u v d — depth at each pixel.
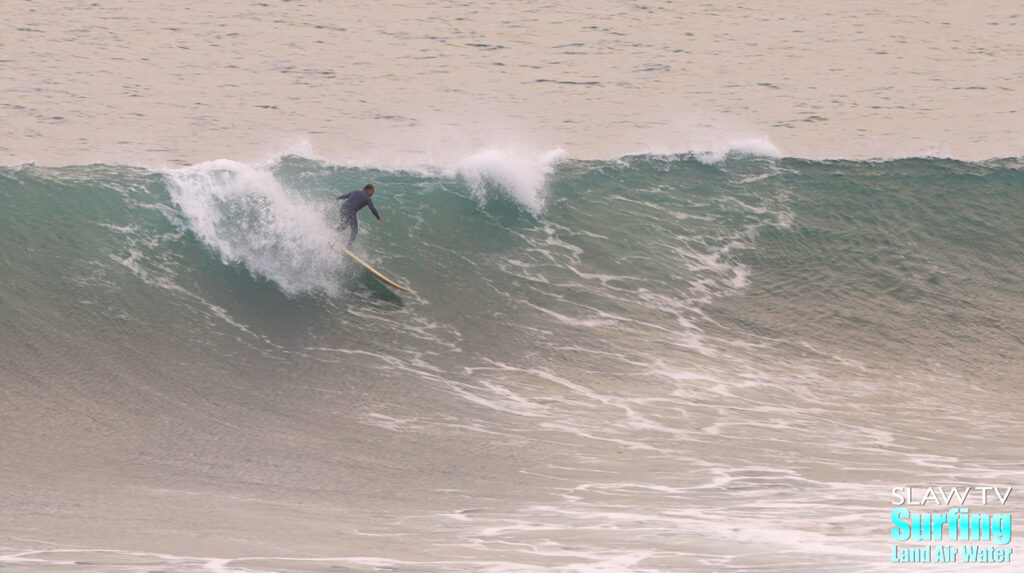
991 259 74.06
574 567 30.28
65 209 62.22
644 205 75.81
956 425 51.41
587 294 65.25
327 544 32.25
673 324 63.00
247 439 43.72
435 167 75.88
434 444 44.66
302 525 34.28
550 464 42.91
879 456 45.59
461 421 47.84
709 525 35.09
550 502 37.91
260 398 48.47
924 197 79.50
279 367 52.19
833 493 39.66
